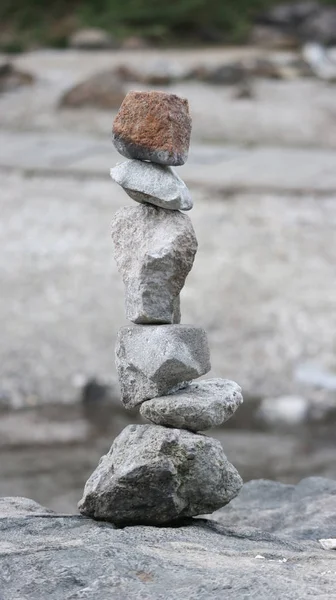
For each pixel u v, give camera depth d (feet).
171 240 19.17
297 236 63.21
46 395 51.67
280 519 22.48
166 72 107.76
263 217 65.21
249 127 87.40
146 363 19.33
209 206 66.33
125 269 19.74
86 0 149.89
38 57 123.34
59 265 60.70
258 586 15.37
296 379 52.70
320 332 55.62
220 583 15.51
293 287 58.80
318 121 89.92
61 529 19.12
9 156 76.54
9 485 38.11
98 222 64.75
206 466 19.12
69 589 15.61
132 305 19.65
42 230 63.98
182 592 15.24
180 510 19.30
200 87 102.53
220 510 23.30
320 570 16.67
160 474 18.72
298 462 41.81
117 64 113.19
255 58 119.65
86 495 19.43
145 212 19.70
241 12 149.38
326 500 23.41
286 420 48.83
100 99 93.50
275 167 75.00
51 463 41.52
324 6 148.66
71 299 57.98
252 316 56.49
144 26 145.18
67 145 80.74
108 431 46.96
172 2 148.66
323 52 122.93
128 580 15.71
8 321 56.39
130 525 19.57
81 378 52.39
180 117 19.33
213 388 20.04
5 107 93.35
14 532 18.88
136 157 19.44
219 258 60.95
